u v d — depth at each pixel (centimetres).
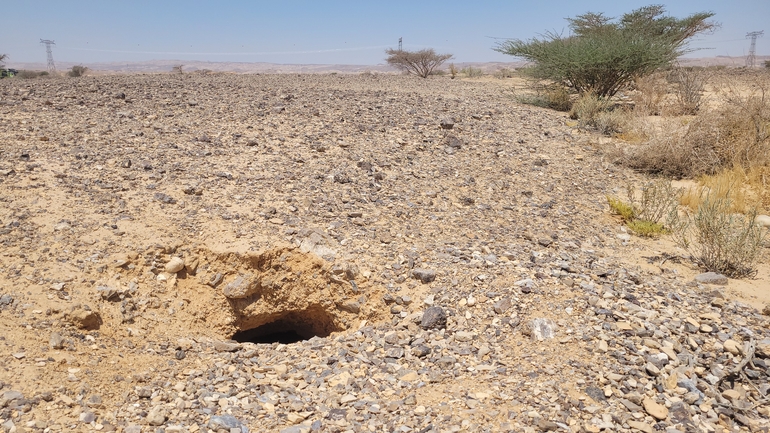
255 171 660
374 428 316
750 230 554
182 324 445
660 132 931
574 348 394
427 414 328
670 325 423
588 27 2114
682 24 2212
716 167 810
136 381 358
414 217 599
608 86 1502
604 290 472
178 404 335
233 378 373
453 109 1198
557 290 466
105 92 1120
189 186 584
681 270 536
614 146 914
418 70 3438
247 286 480
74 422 308
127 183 581
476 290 467
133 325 418
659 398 344
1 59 3666
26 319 379
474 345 406
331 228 538
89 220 495
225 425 313
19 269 421
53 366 348
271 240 504
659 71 1608
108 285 431
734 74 2434
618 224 646
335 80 2112
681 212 688
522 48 1572
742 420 324
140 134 765
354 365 390
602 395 345
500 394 346
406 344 414
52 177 570
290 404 339
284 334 553
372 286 475
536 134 1014
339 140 826
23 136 696
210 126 852
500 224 607
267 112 984
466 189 700
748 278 524
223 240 498
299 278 495
